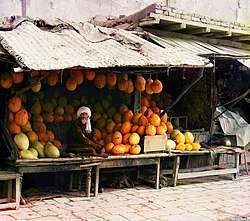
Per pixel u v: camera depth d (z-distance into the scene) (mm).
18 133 6344
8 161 6105
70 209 6016
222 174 8336
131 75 7766
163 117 7824
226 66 9719
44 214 5723
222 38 9250
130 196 6902
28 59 5383
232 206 6473
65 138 7469
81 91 7668
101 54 6266
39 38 6418
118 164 6949
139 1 11102
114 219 5609
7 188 6098
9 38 6039
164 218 5727
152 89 7613
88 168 6637
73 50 6246
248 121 10070
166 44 7652
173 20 7836
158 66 6332
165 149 7445
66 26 7219
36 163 6086
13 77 6207
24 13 9477
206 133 8969
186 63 6598
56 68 5414
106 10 10656
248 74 10055
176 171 7672
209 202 6676
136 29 8086
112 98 7980
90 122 7730
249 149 9742
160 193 7184
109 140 7273
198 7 11906
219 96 9523
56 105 7332
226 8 12492
